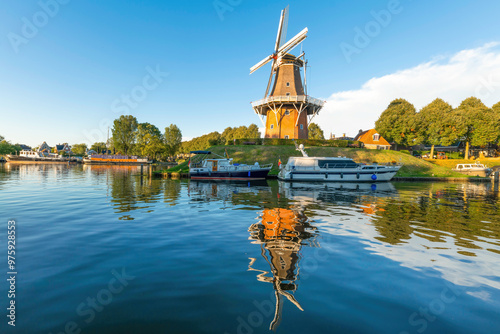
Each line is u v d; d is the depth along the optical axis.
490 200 15.57
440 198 16.28
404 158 40.16
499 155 62.44
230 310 3.75
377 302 4.00
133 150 85.38
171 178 30.12
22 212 10.41
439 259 5.82
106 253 5.98
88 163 69.56
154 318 3.54
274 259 5.70
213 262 5.50
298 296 4.14
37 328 3.29
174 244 6.68
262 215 10.37
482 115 52.25
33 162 73.12
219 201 13.95
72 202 12.91
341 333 3.26
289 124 43.84
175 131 91.19
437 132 53.56
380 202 14.23
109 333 3.23
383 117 64.50
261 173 29.48
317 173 27.11
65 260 5.54
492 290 4.44
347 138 80.38
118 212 10.66
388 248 6.52
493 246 6.77
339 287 4.46
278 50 45.34
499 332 3.32
